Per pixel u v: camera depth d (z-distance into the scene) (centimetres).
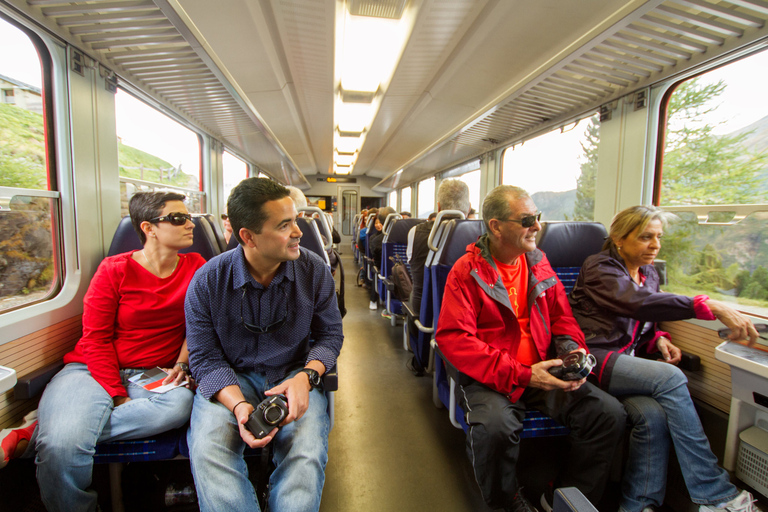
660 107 234
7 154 162
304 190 1527
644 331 179
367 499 164
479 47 318
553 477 182
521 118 372
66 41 187
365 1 301
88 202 202
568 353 142
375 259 500
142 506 158
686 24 183
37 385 153
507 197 150
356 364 316
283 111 542
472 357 147
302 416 133
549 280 165
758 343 135
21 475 150
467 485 173
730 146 190
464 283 159
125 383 153
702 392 176
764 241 157
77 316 194
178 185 378
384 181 1315
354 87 511
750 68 181
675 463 160
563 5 239
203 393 132
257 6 288
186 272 176
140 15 186
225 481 112
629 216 168
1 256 158
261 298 143
